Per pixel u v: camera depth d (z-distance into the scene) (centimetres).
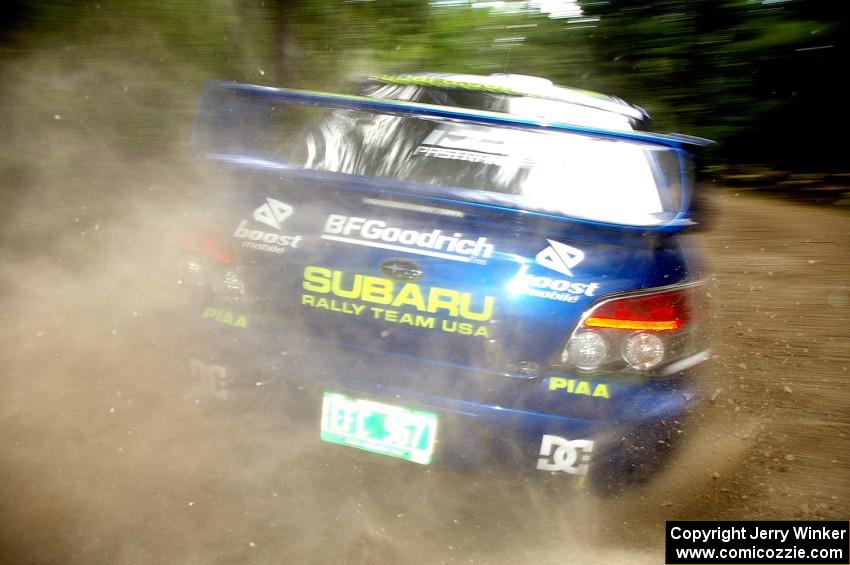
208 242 275
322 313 264
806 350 484
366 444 262
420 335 257
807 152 1311
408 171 309
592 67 1256
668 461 263
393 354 259
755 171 1303
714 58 1290
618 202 296
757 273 680
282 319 267
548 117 370
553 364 254
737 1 1270
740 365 445
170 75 561
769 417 374
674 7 1273
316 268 264
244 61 607
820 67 1270
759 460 328
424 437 257
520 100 385
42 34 525
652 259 259
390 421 258
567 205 292
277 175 271
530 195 296
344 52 688
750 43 1276
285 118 346
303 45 663
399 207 261
